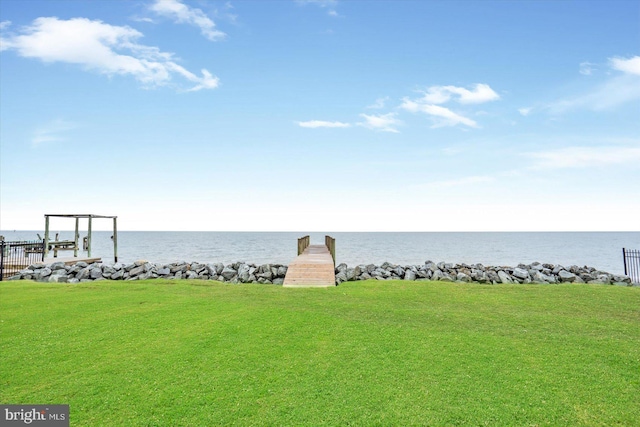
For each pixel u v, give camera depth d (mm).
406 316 11055
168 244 88688
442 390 6367
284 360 7574
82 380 6820
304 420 5555
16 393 6395
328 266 19422
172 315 10875
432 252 62344
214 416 5672
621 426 5410
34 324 10125
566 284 17484
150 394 6309
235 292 15094
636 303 13195
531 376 6859
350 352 7965
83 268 23062
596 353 7953
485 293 14938
